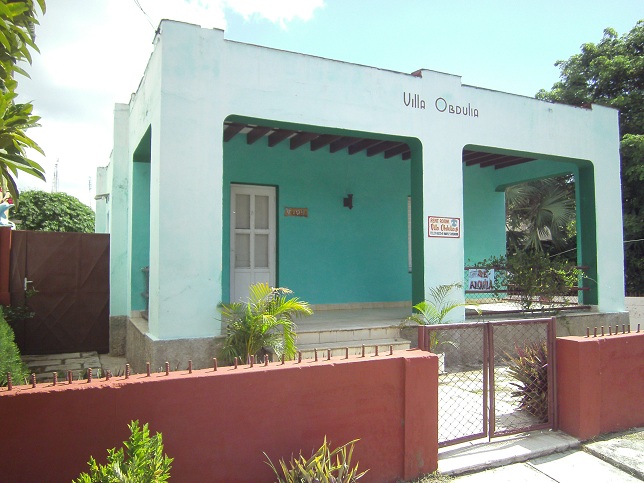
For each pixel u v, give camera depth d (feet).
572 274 29.14
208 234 19.94
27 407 8.93
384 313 29.66
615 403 15.90
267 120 21.42
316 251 31.01
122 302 30.76
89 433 9.29
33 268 30.91
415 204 25.25
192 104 19.89
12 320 28.07
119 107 31.17
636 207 48.21
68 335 31.42
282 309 19.62
